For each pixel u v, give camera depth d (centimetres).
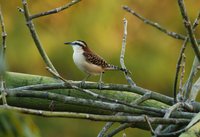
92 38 1662
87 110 717
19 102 716
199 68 674
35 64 1652
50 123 1652
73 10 1673
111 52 1645
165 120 579
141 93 668
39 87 632
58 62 1658
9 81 718
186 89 689
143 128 711
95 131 1692
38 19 1656
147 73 1675
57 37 1661
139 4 1719
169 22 1739
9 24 1656
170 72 1686
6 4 1675
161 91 1688
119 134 1574
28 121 361
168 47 1698
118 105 593
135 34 1684
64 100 589
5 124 354
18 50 1652
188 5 1708
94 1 1683
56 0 1661
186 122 589
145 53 1684
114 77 1619
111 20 1673
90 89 726
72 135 1677
